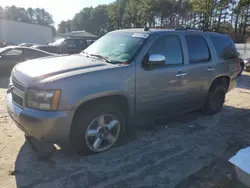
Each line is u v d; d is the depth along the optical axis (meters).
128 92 3.66
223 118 5.48
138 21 61.12
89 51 4.48
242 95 7.95
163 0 55.94
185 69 4.48
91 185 2.92
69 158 3.46
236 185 1.88
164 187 2.94
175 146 3.99
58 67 3.38
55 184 2.90
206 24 44.75
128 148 3.84
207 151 3.88
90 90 3.23
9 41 37.31
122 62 3.73
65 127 3.10
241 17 47.44
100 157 3.54
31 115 3.02
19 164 3.26
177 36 4.47
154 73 3.95
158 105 4.20
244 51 20.05
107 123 3.64
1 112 5.26
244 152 2.00
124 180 3.04
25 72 3.33
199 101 5.18
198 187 2.96
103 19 97.56
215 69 5.21
